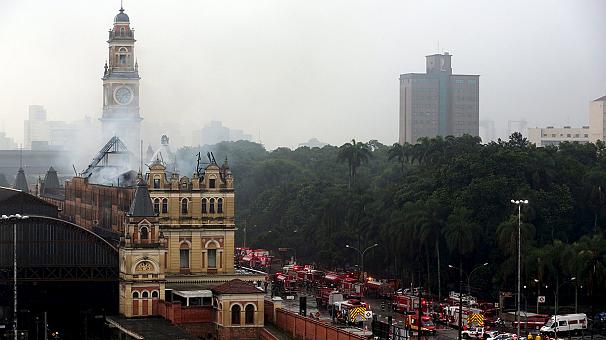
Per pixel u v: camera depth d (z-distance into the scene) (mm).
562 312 199250
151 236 176000
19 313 182625
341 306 188625
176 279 193375
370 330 177375
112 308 184625
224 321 173000
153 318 174375
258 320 174875
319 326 162000
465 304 195625
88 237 176625
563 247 199500
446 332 181125
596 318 190750
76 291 185500
